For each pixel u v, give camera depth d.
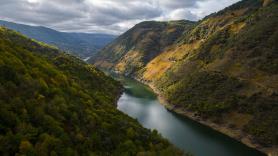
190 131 114.88
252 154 95.12
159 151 68.44
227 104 125.50
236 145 102.12
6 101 54.00
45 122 55.56
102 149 60.75
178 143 101.56
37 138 50.88
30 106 56.81
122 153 61.22
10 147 45.75
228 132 112.75
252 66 137.00
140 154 61.88
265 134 102.75
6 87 57.94
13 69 65.50
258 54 141.00
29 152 46.31
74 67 136.12
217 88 138.88
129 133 70.69
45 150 48.66
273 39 141.50
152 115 136.38
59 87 77.31
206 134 112.12
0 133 47.50
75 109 67.94
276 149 96.19
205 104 132.88
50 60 124.81
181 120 129.25
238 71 140.62
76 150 54.91
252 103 119.19
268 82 124.12
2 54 71.38
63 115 62.94
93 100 84.31
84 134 61.56
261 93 120.69
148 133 77.94
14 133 49.00
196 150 96.12
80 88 90.25
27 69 73.56
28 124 51.75
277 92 116.69
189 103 142.00
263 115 111.19
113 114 82.62
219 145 101.31
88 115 69.12
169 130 115.19
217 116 123.38
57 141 51.69
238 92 128.88
